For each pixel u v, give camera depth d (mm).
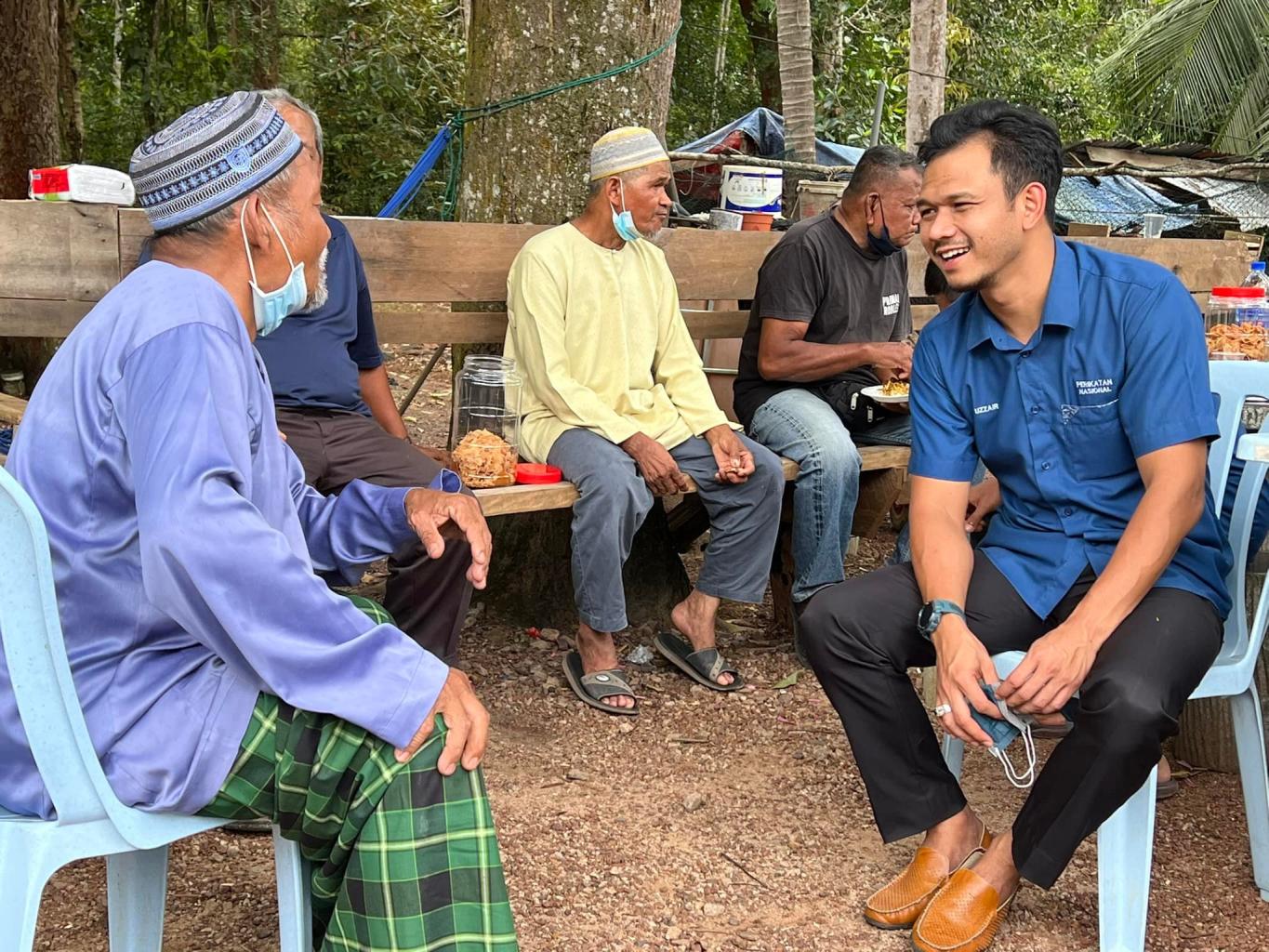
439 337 4164
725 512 3938
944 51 9164
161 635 1742
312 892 1862
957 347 2721
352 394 3602
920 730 2588
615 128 4352
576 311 3889
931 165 2498
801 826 3045
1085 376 2555
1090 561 2602
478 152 4445
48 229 3336
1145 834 2363
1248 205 12562
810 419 4121
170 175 1803
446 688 1736
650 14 4383
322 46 14648
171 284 1731
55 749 1643
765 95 16094
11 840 1662
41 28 7445
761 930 2564
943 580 2559
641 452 3785
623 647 4332
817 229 4320
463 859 1720
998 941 2529
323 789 1730
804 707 3865
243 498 1639
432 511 2041
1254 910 2682
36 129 7496
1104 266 2557
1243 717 2709
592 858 2828
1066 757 2316
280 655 1648
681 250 4512
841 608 2568
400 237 3895
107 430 1692
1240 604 2738
